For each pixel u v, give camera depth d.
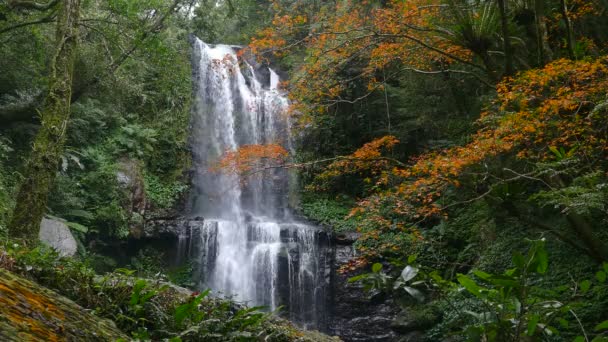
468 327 2.82
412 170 8.02
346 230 16.23
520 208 10.55
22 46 12.88
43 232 10.38
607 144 7.28
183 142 18.22
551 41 9.66
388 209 9.74
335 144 18.58
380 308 14.40
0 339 1.76
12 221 6.76
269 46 9.90
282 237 15.66
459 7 8.48
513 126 6.75
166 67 15.89
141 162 16.50
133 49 13.13
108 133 16.08
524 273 2.68
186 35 20.64
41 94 12.30
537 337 2.85
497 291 2.84
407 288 2.93
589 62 6.98
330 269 15.17
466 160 7.04
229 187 18.48
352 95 17.52
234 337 3.82
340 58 10.48
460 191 12.41
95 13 13.25
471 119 12.84
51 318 2.26
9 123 12.43
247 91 20.75
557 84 7.06
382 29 9.28
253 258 15.39
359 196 18.16
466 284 2.82
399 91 15.78
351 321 14.51
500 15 8.52
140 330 3.22
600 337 2.94
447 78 13.50
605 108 6.58
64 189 13.09
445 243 13.40
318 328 14.75
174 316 3.67
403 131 16.47
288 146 19.06
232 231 15.57
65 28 7.86
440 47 9.83
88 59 12.91
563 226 10.09
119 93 14.98
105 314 3.36
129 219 14.55
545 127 6.96
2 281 2.33
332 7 16.25
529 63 9.80
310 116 11.56
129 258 14.60
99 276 3.95
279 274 15.23
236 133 19.91
